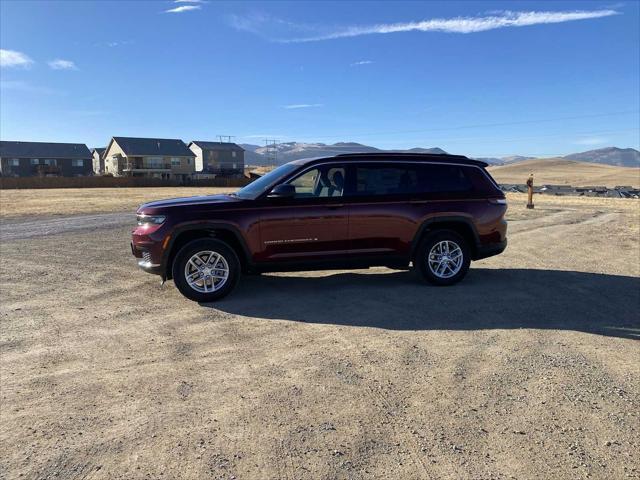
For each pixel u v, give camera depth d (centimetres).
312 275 802
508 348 470
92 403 363
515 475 278
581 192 4709
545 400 365
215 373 415
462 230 735
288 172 664
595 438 315
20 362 441
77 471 282
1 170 8700
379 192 682
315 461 290
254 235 641
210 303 632
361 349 468
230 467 285
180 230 625
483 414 345
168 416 343
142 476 277
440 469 283
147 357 452
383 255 690
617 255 1001
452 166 721
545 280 764
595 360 441
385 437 316
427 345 478
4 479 274
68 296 669
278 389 383
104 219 1767
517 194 4412
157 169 9275
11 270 837
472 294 675
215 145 11244
